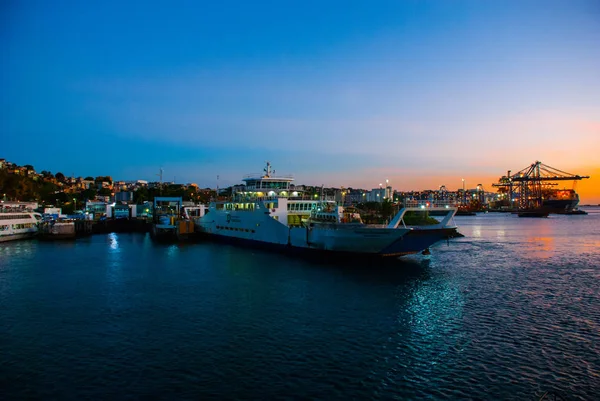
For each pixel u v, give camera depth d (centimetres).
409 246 5822
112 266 5919
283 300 3941
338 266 5759
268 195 8256
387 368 2433
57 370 2416
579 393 2170
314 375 2342
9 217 9600
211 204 9606
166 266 5888
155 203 13062
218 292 4266
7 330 3095
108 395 2127
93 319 3359
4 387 2216
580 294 4259
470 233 13375
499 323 3269
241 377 2319
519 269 5797
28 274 5297
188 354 2634
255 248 7700
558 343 2844
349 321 3291
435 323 3256
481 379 2309
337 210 6625
